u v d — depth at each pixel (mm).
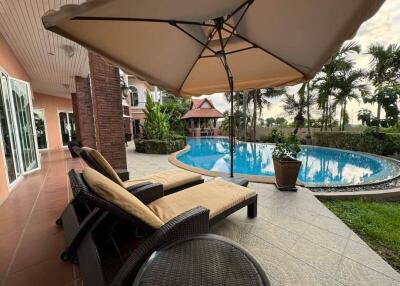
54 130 10484
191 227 1245
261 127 16047
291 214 2598
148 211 1258
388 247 2131
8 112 4215
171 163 6590
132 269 1018
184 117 19953
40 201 3158
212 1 1586
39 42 4426
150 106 10445
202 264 990
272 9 1838
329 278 1559
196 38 2305
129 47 2051
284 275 1590
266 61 2758
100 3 1112
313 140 12227
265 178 4086
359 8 1331
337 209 3098
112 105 4531
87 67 6277
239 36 2355
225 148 12508
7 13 3275
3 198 3197
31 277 1553
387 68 9945
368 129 9352
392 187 4121
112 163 4566
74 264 1692
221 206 1969
